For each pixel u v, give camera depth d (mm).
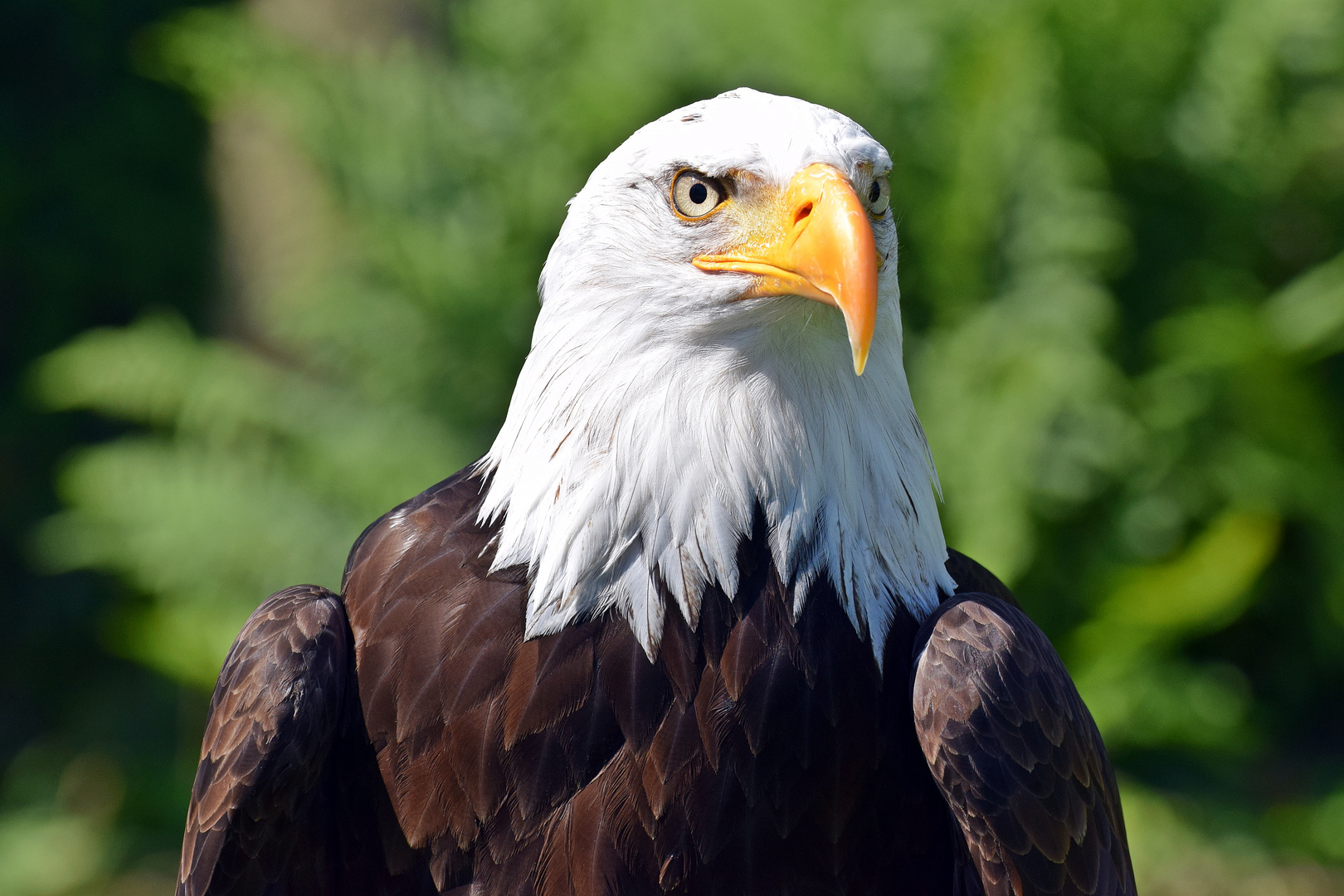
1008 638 4113
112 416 17516
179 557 11898
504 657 4000
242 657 4188
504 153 12438
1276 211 13609
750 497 4113
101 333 13188
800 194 3990
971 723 3953
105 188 18062
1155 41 12102
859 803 4086
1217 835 11773
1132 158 12758
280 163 12773
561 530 4051
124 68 17938
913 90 11891
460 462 12383
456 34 13211
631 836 3912
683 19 12352
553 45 12703
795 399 4168
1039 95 11461
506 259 12344
